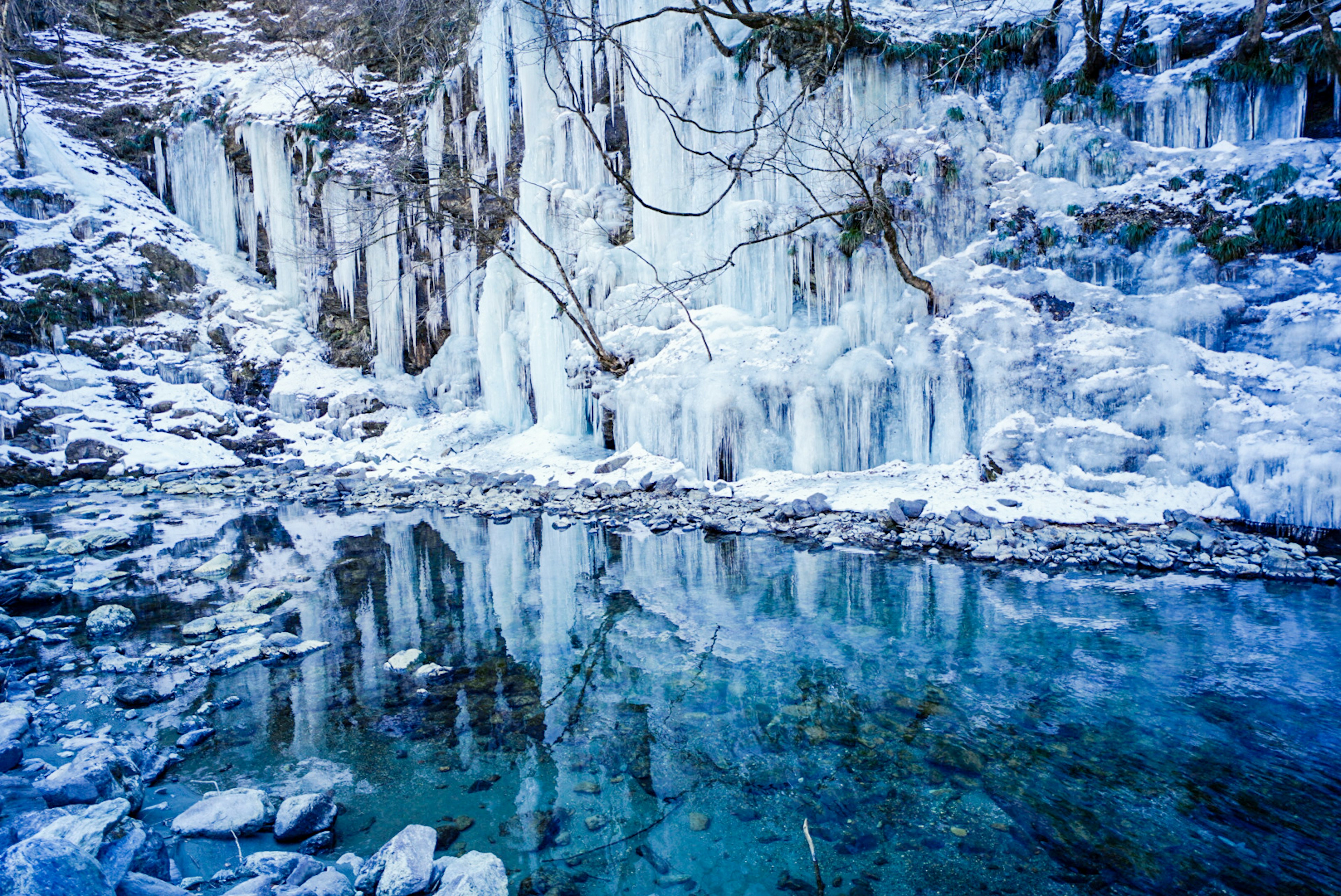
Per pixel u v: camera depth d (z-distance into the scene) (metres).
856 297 10.30
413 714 4.04
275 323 16.47
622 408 11.37
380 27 17.23
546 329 13.18
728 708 4.09
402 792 3.25
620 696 4.27
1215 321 7.98
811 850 2.54
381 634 5.39
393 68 17.66
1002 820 3.03
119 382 14.41
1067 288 8.85
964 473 8.69
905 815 3.07
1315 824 2.96
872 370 9.45
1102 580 6.28
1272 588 5.90
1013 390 8.54
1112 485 7.73
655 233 12.70
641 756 3.58
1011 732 3.77
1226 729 3.76
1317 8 8.72
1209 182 8.72
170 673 4.62
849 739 3.73
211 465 14.02
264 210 17.08
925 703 4.13
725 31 11.98
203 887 2.52
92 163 17.12
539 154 13.88
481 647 5.10
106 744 3.54
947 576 6.52
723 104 11.91
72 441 13.07
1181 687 4.25
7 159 15.31
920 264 10.09
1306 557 6.33
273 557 7.90
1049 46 10.59
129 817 2.91
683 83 12.35
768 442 10.09
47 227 15.11
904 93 10.96
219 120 17.50
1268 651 4.71
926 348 9.18
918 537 7.57
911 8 11.95
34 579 6.84
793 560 7.24
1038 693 4.21
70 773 2.99
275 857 2.65
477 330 15.64
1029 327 8.70
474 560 7.63
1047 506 7.74
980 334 8.98
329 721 3.96
